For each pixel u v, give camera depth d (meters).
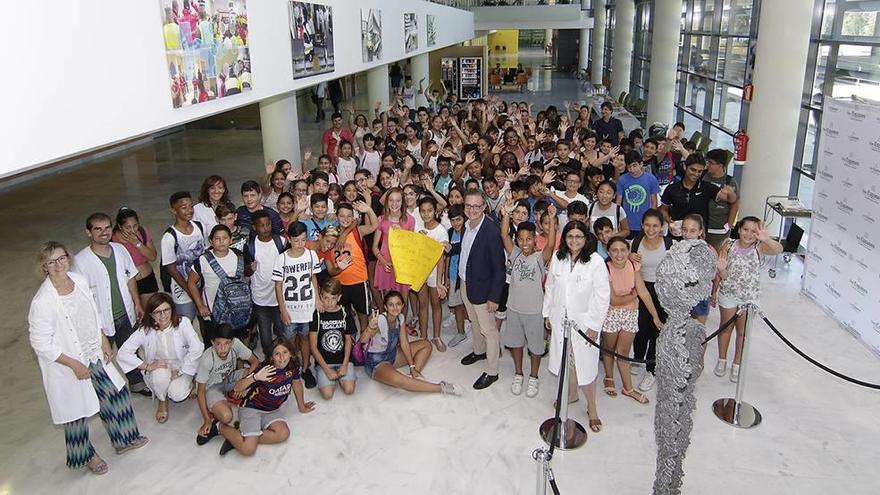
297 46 7.16
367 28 10.38
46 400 5.86
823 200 7.34
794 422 5.34
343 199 6.96
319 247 6.24
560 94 30.22
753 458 4.89
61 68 3.24
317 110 23.39
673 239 6.12
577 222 4.93
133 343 5.25
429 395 5.80
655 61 17.83
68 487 4.70
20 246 10.17
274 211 6.32
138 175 15.73
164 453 5.08
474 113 13.98
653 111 18.17
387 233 6.43
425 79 19.28
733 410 5.49
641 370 6.23
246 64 5.77
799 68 8.84
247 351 5.43
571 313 4.96
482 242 5.59
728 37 13.78
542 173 7.94
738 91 13.19
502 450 5.02
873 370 6.12
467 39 27.48
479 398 5.76
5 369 6.41
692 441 5.11
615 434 5.20
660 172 9.67
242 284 5.72
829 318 7.20
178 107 4.51
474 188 5.62
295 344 6.11
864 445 5.03
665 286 3.84
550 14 30.05
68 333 4.49
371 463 4.91
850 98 7.00
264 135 9.80
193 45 4.73
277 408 5.23
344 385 5.79
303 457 4.99
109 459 5.02
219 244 5.54
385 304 5.79
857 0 8.17
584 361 5.00
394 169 8.64
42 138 3.11
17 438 5.29
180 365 5.36
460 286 6.17
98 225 5.13
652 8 23.41
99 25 3.56
